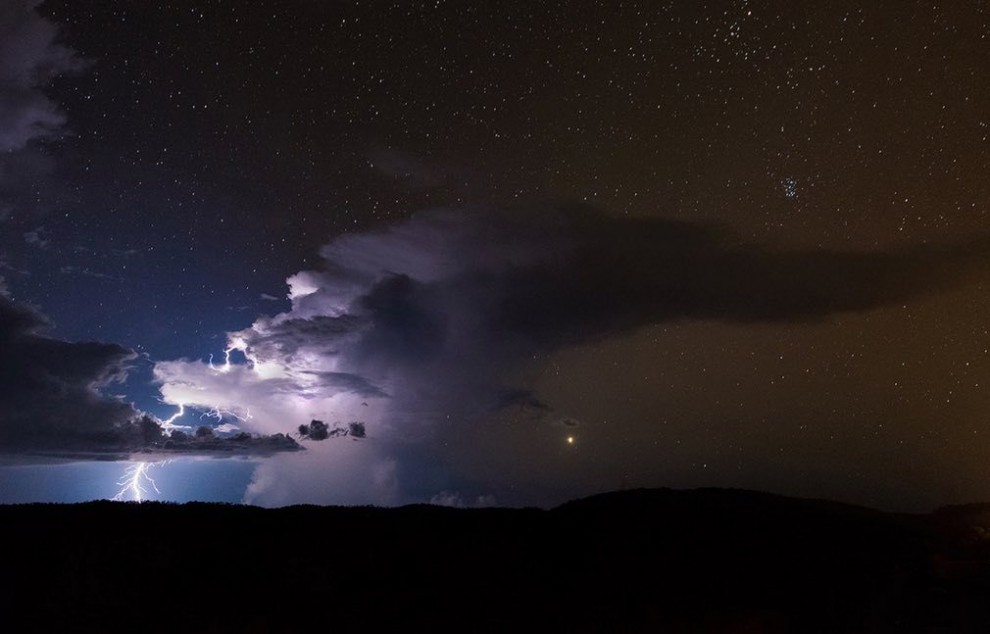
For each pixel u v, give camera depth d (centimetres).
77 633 1129
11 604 1175
